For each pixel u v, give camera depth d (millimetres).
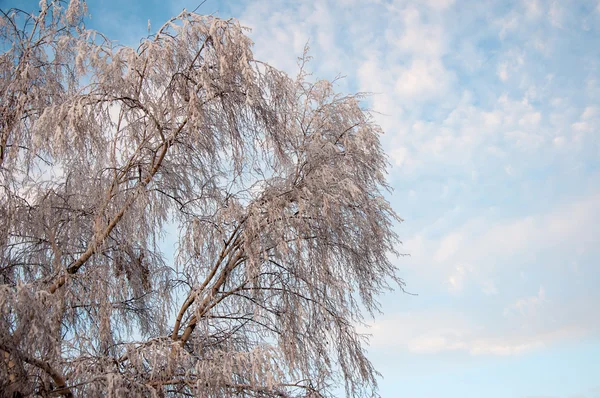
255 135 5840
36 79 6000
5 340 3725
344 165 5969
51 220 5285
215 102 5559
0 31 5875
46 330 3912
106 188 5398
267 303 5574
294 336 5453
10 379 3850
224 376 4418
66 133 4848
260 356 4445
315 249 5684
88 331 5457
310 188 5598
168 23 5426
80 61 5086
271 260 5656
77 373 4199
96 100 5113
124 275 5691
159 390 4504
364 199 5957
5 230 5238
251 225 5227
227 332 5789
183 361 4625
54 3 5992
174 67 5305
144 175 5695
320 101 6516
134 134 5477
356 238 5930
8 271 5328
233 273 5652
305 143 6172
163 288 6066
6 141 5793
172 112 5355
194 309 5367
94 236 5250
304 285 5684
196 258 5500
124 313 6211
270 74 5707
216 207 5773
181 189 5977
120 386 4043
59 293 4605
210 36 5281
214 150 5797
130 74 5219
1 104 5770
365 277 6090
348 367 5680
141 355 4480
